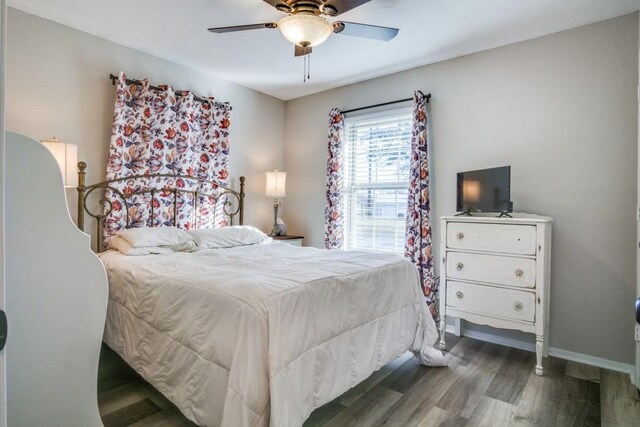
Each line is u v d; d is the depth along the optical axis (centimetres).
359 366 191
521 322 246
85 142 283
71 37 273
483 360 259
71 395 114
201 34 283
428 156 337
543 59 277
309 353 160
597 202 255
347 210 405
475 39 285
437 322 329
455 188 322
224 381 143
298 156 446
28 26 252
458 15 248
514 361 258
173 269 204
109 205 290
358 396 206
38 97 258
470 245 268
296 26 199
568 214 266
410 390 213
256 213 425
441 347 280
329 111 415
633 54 242
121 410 186
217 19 260
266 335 139
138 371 192
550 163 274
